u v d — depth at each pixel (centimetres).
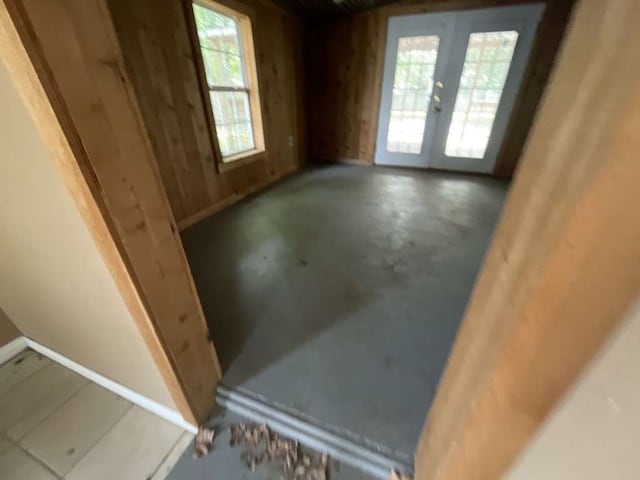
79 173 59
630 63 26
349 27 410
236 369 132
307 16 395
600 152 28
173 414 115
